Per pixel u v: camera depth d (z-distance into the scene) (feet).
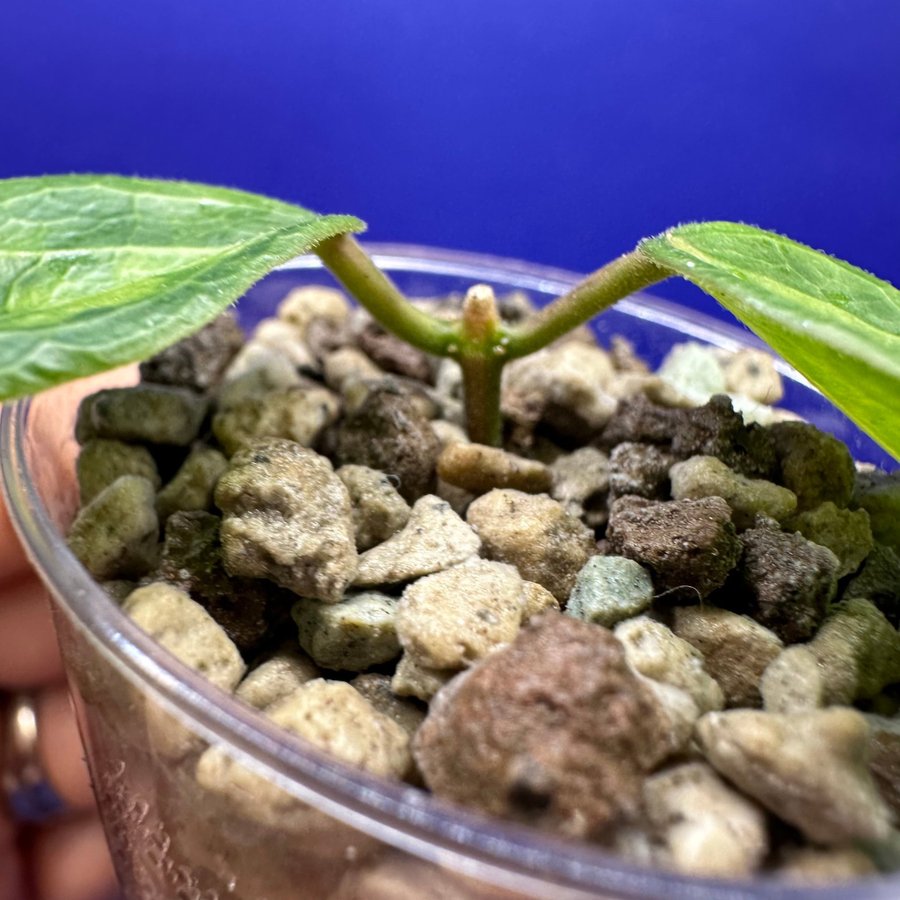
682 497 0.26
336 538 0.22
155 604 0.21
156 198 0.27
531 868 0.15
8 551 0.28
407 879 0.17
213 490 0.26
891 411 0.21
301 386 0.32
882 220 0.40
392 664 0.22
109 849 0.27
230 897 0.20
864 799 0.17
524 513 0.25
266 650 0.23
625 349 0.37
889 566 0.26
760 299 0.21
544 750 0.16
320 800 0.16
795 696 0.21
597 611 0.22
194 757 0.19
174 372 0.32
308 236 0.24
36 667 0.32
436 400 0.33
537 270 0.39
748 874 0.16
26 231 0.25
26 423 0.25
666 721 0.18
